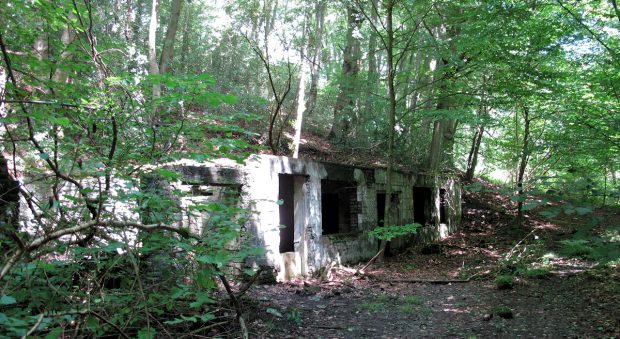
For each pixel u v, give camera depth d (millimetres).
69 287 3658
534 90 11141
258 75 15547
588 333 5406
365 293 7914
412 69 13391
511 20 9680
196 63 14992
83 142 4051
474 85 13031
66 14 3912
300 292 7566
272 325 5332
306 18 12219
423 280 9086
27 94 3707
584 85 10648
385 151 16766
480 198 18656
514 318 6246
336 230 11789
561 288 8039
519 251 11859
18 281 3088
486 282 9023
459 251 12859
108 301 3477
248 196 7668
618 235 3453
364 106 16797
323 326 5754
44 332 3258
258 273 5062
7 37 3789
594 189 3564
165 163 4473
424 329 5762
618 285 7621
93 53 4129
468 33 10094
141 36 14609
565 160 9938
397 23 17203
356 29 12156
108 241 3873
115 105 3980
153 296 3740
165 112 4215
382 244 11000
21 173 4738
